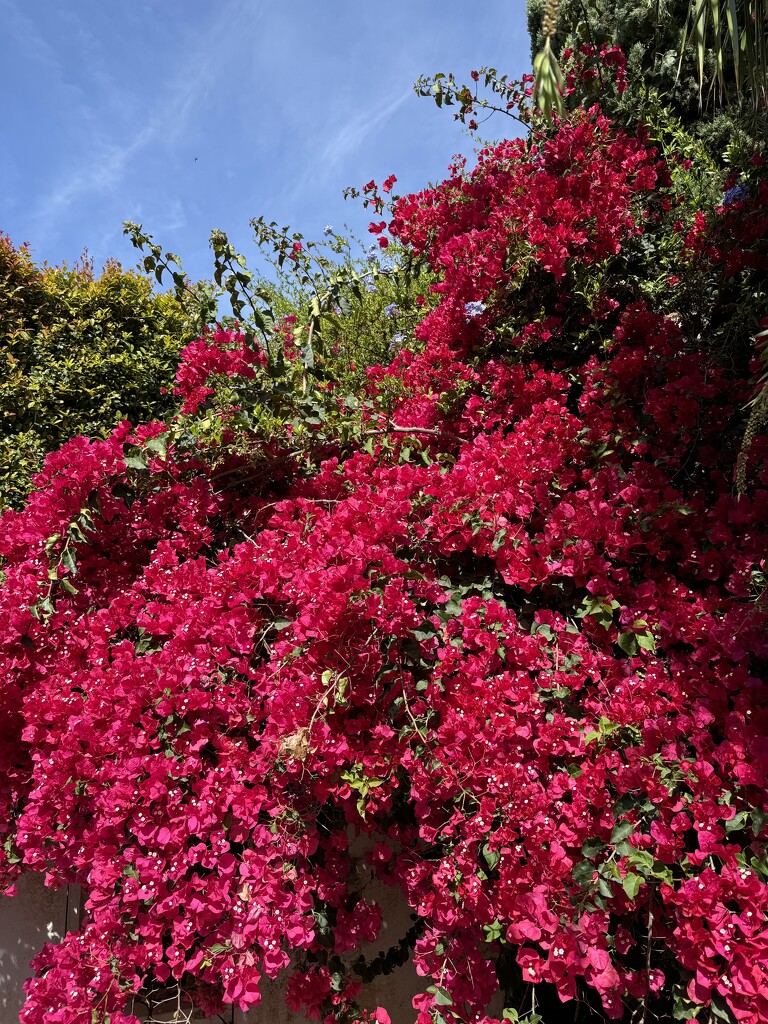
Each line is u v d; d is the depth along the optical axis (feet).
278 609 6.31
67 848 6.07
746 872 4.10
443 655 5.53
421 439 8.44
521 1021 4.85
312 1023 6.17
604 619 5.53
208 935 5.17
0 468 12.97
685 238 8.38
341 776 5.35
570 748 5.04
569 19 15.03
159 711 5.50
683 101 14.11
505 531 6.10
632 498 6.04
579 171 8.34
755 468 6.30
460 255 8.86
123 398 15.08
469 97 9.79
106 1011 5.14
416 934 6.04
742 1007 3.86
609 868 4.45
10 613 6.53
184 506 7.36
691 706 5.06
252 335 7.43
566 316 8.66
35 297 15.11
